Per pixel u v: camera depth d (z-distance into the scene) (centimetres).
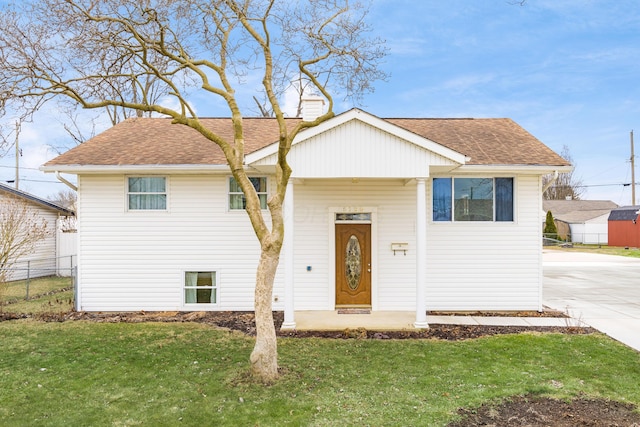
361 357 746
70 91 742
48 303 1248
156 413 531
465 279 1148
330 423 503
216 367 693
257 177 1172
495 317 1074
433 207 1158
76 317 1084
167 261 1157
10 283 1638
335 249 1163
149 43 738
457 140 1263
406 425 498
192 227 1158
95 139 1298
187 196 1158
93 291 1155
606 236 4528
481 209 1160
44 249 1852
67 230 2094
